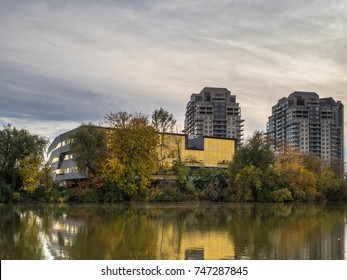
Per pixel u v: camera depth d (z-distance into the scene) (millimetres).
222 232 38312
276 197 93125
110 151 82500
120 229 39594
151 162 84312
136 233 36812
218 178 93875
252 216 56719
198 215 56562
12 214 54281
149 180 88500
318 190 107188
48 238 33312
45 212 57812
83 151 81062
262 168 94188
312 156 119938
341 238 35031
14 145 74938
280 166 103375
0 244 30281
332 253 28062
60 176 125875
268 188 94812
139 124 84375
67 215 53625
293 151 111125
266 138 97562
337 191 110375
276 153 110250
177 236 35375
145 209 66438
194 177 93688
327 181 109312
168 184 88125
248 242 32469
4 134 76000
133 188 81688
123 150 82125
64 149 124312
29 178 75562
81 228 39969
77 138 82000
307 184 103000
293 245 31219
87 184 81500
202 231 38875
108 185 81562
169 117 94750
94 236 34594
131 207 70438
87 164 81938
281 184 96750
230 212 63219
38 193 78562
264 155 94750
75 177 112750
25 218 49156
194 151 126500
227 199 90562
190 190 88625
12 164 75625
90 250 28234
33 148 75875
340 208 80125
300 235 36875
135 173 82812
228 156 131375
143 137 82688
